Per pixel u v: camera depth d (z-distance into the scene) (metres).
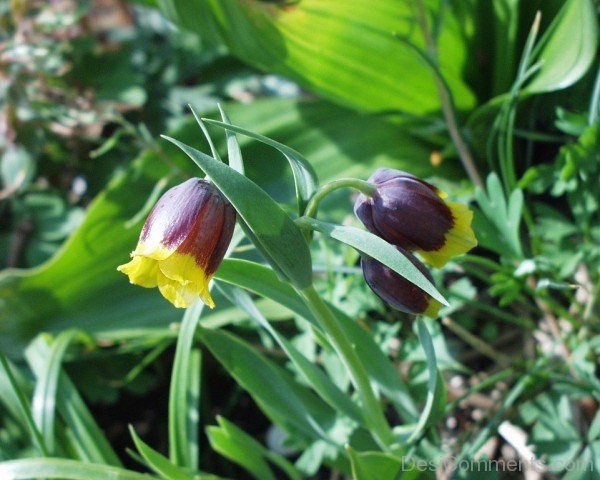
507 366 0.25
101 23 0.39
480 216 0.23
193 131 0.29
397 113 0.28
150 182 0.29
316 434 0.22
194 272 0.16
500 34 0.25
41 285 0.28
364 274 0.18
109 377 0.28
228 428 0.22
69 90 0.32
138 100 0.32
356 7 0.25
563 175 0.23
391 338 0.23
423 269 0.18
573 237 0.26
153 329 0.27
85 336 0.27
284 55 0.26
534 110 0.26
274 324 0.28
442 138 0.28
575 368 0.22
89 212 0.28
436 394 0.20
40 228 0.32
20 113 0.31
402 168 0.28
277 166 0.29
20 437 0.25
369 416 0.20
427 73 0.26
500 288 0.23
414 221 0.18
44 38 0.33
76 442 0.23
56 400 0.24
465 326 0.26
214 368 0.29
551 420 0.21
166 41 0.36
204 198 0.16
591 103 0.24
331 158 0.29
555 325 0.25
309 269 0.17
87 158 0.34
